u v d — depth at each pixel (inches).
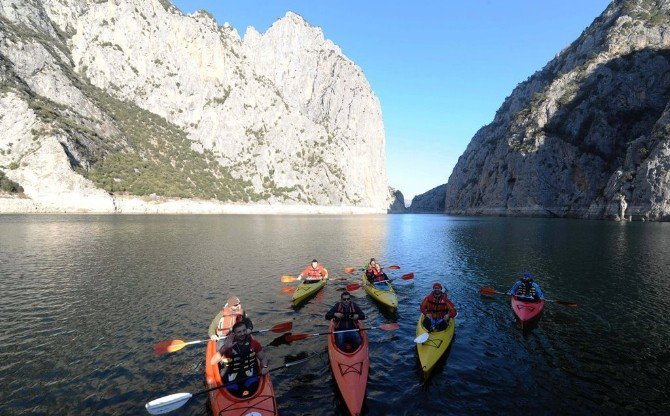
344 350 418.9
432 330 482.3
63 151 3422.7
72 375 399.5
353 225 2984.7
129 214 3474.4
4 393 362.9
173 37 6043.3
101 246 1296.8
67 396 358.3
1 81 3737.7
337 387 368.8
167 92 5846.5
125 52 5659.5
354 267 1037.2
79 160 3639.3
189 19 6264.8
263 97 6609.3
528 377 399.9
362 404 339.9
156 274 882.8
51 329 530.6
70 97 4409.5
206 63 6254.9
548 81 5905.5
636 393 371.6
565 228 2284.7
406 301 699.4
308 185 6309.1
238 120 6161.4
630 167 3184.1
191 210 4298.7
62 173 3336.6
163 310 619.5
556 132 4372.5
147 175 4318.4
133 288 754.2
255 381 338.3
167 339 500.7
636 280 843.4
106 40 5585.6
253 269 964.0
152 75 5821.9
